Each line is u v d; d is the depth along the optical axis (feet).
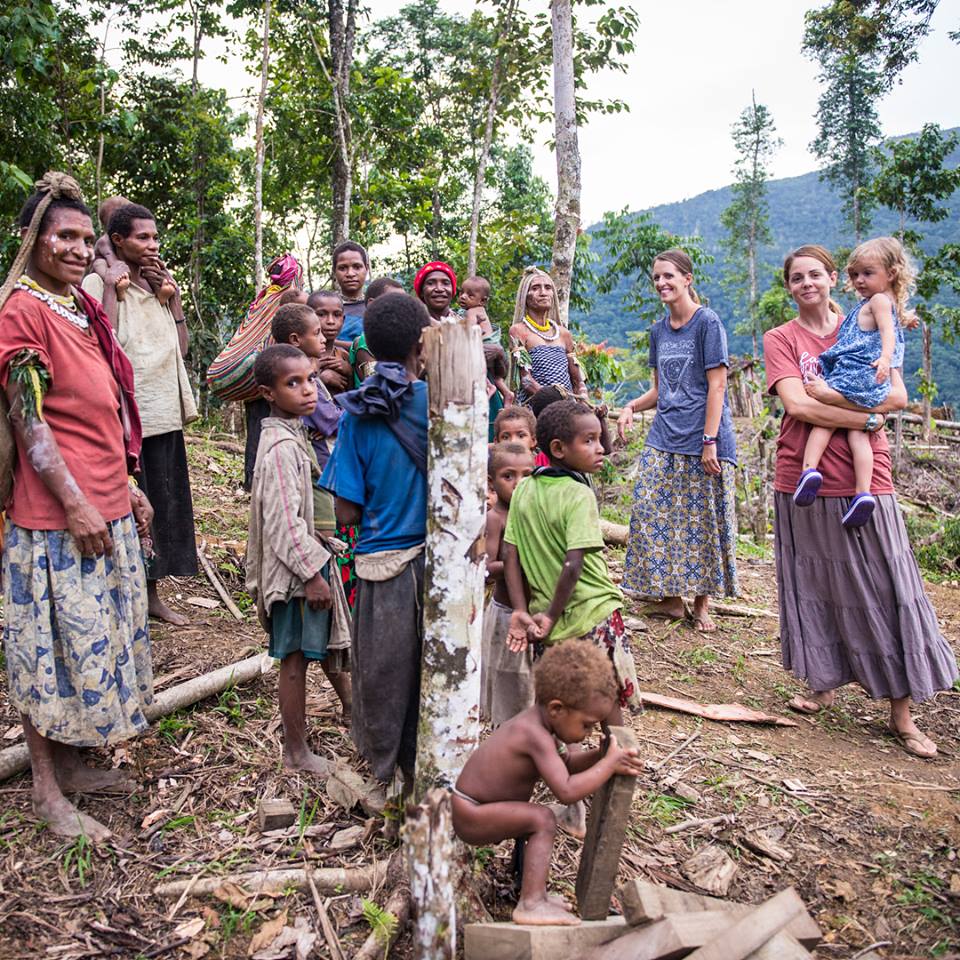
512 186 72.64
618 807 7.77
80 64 46.37
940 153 64.85
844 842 10.91
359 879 9.07
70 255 9.90
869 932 9.25
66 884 9.02
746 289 140.26
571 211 24.30
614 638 10.19
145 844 9.76
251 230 59.57
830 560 14.28
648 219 71.00
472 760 8.19
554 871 9.66
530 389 17.63
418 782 8.55
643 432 47.67
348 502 9.37
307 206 61.77
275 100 47.11
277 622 10.90
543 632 9.78
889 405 13.98
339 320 14.93
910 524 35.37
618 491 37.93
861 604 14.05
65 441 9.96
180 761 11.43
